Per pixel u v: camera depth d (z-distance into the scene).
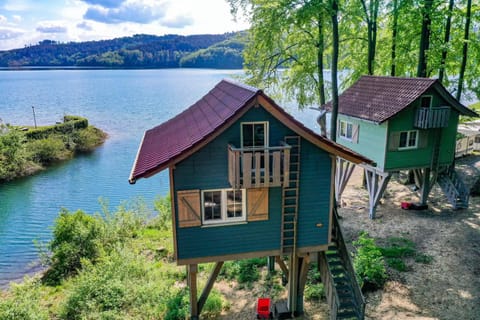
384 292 13.72
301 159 11.44
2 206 27.05
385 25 26.17
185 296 13.85
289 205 11.59
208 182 11.05
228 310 13.57
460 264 15.28
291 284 12.80
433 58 22.53
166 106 77.69
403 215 20.64
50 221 24.30
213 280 12.38
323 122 20.23
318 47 23.20
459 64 24.47
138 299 13.79
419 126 18.70
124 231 20.70
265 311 12.75
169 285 15.27
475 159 29.06
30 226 23.61
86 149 43.97
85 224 18.95
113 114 67.69
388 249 16.52
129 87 122.31
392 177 27.33
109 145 46.12
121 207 22.69
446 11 21.39
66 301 14.02
